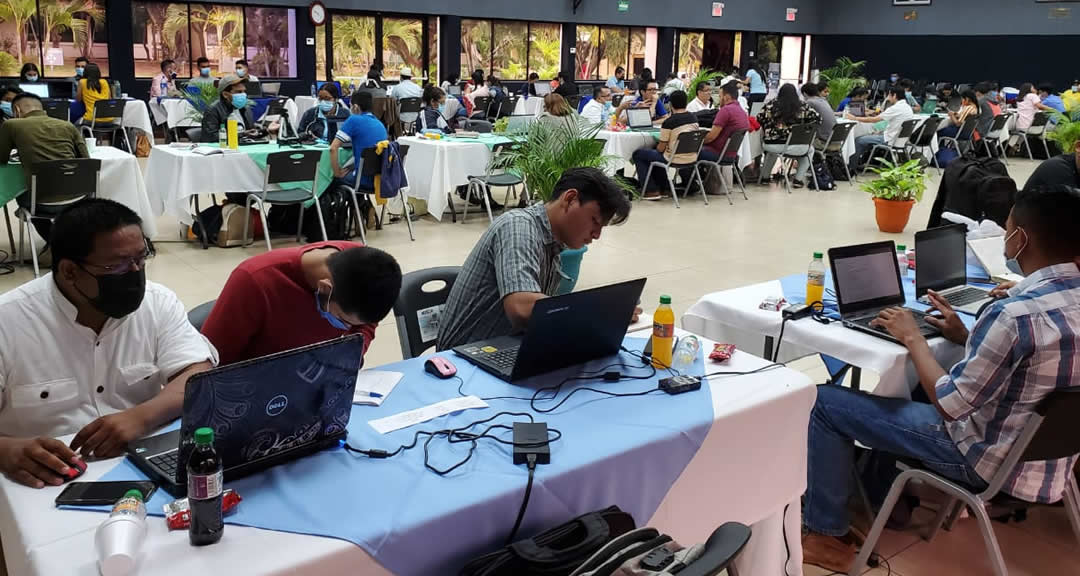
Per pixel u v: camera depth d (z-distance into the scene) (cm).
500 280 227
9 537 143
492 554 145
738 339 278
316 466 158
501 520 152
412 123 1066
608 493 168
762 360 223
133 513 132
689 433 180
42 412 175
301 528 137
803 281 312
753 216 762
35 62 1209
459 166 664
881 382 238
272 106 1069
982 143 1145
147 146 1045
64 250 162
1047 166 347
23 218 496
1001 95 1359
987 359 198
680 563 126
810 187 936
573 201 229
